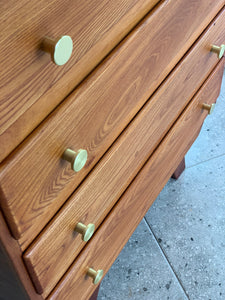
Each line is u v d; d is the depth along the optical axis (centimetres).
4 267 57
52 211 58
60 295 71
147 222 124
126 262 115
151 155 89
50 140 49
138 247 118
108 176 71
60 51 41
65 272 72
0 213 47
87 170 64
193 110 102
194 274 112
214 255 116
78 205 64
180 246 118
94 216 73
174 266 114
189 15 73
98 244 79
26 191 48
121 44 56
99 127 60
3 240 49
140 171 87
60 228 61
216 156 140
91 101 55
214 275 112
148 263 115
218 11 88
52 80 46
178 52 77
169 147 97
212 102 118
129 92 65
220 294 109
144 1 58
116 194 79
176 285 111
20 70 40
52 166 52
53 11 41
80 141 56
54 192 56
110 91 59
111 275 113
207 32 85
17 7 37
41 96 45
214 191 131
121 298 108
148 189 97
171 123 93
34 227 54
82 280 80
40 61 42
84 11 45
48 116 48
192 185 132
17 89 41
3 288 69
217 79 111
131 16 56
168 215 125
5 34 36
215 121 152
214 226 122
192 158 140
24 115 44
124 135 70
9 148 44
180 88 86
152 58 67
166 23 66
